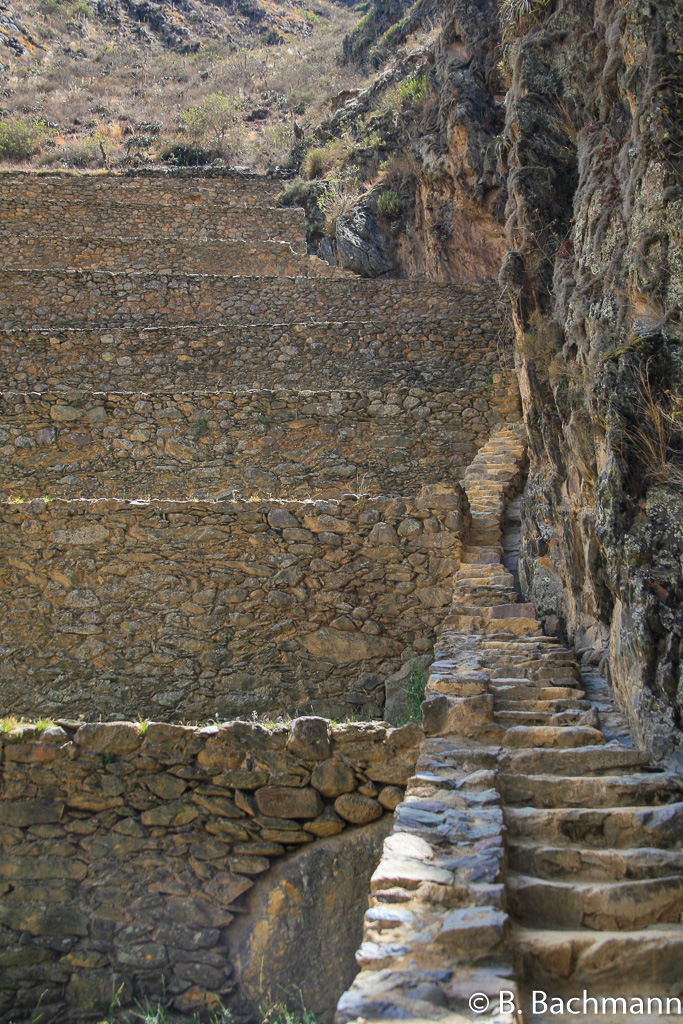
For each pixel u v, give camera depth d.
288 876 4.41
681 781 3.78
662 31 5.45
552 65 7.59
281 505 7.46
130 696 7.13
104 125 29.42
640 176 5.23
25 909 4.51
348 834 4.51
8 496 10.43
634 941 2.91
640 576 4.19
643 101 5.30
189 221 20.14
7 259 19.42
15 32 38.12
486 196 13.76
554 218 7.40
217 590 7.33
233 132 26.64
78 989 4.34
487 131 13.73
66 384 12.45
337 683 7.04
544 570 6.72
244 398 10.75
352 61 31.02
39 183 19.92
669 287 4.77
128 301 15.68
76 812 4.69
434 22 20.12
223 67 35.00
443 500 7.38
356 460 10.68
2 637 7.34
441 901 2.99
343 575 7.29
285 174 21.59
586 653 5.49
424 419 10.88
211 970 4.30
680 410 4.42
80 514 7.55
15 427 10.59
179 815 4.64
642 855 3.36
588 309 5.96
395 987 2.54
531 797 3.84
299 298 15.20
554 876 3.36
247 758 4.66
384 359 12.35
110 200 20.09
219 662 7.16
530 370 7.25
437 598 7.17
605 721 4.54
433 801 3.70
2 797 4.71
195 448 10.64
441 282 14.45
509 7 8.45
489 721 4.47
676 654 3.99
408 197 17.53
